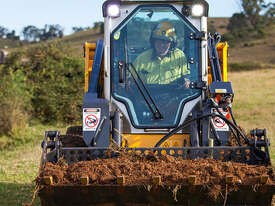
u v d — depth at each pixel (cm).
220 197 436
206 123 539
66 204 446
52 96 1605
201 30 561
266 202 438
